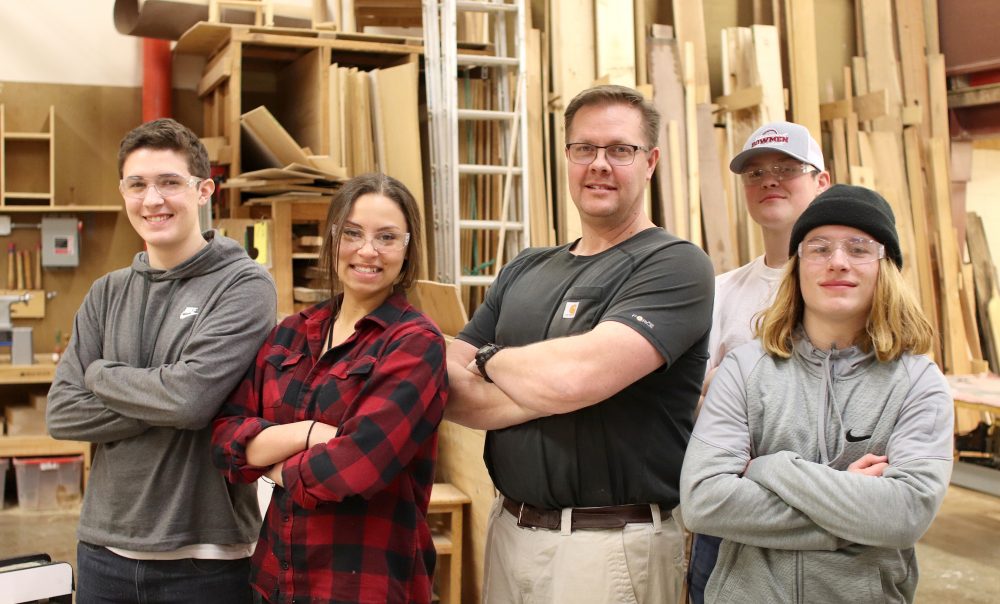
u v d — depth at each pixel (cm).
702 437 165
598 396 162
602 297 175
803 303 169
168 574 188
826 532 148
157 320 195
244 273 197
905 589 155
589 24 491
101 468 193
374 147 471
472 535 298
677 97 507
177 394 179
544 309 184
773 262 234
